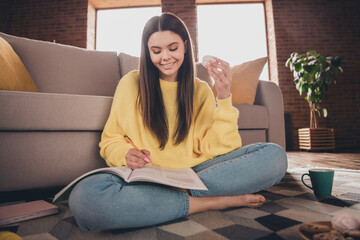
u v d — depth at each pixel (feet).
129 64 6.48
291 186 3.93
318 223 1.75
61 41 14.08
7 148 3.20
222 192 2.48
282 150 2.71
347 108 13.44
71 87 5.52
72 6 14.26
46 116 3.34
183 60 3.15
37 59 5.32
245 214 2.44
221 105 2.87
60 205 3.00
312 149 11.68
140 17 15.25
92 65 5.90
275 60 13.83
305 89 11.99
